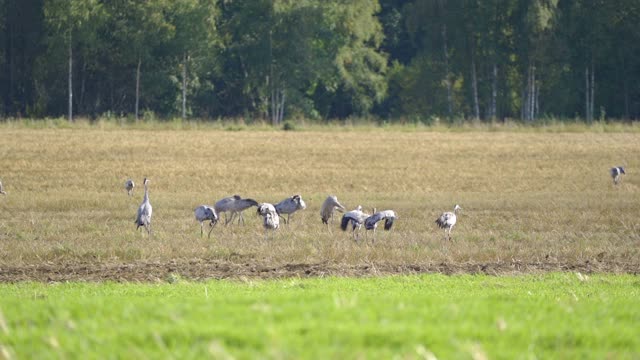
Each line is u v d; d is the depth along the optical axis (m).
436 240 36.97
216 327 13.96
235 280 27.41
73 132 94.12
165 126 101.81
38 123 101.31
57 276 28.67
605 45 124.88
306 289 23.11
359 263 31.25
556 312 16.48
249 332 13.66
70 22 115.69
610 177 65.38
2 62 127.25
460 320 15.02
